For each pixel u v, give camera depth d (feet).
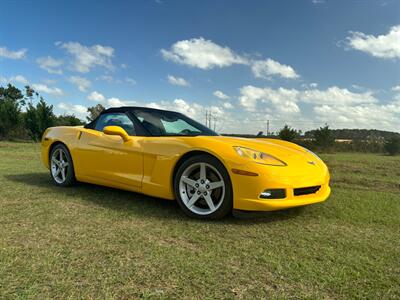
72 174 14.38
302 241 8.28
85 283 5.89
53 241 7.88
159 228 9.09
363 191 15.20
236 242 8.13
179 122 13.46
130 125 12.71
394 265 6.95
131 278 6.11
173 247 7.69
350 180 19.80
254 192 9.33
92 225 9.19
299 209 11.35
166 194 10.91
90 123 14.66
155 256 7.13
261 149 10.46
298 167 10.15
